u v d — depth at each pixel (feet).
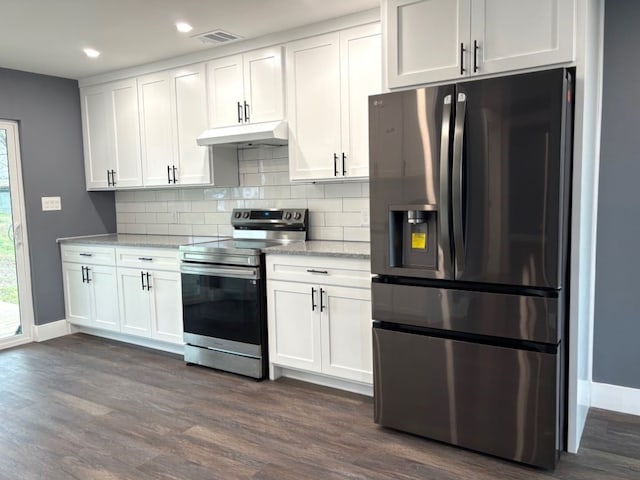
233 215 13.25
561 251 6.84
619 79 8.59
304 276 10.00
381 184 7.99
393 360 8.21
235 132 11.77
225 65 12.06
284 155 12.63
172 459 7.72
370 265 8.54
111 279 13.56
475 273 7.28
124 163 14.38
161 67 13.17
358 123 10.26
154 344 13.32
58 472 7.45
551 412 6.95
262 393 10.16
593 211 8.71
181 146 13.12
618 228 8.82
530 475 7.08
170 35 11.04
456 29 7.78
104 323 13.94
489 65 7.54
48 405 9.80
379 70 9.86
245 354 10.92
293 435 8.39
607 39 8.61
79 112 15.15
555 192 6.63
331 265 9.61
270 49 11.29
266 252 10.46
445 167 7.24
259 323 10.63
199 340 11.64
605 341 9.09
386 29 8.41
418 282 7.92
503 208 6.98
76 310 14.61
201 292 11.44
